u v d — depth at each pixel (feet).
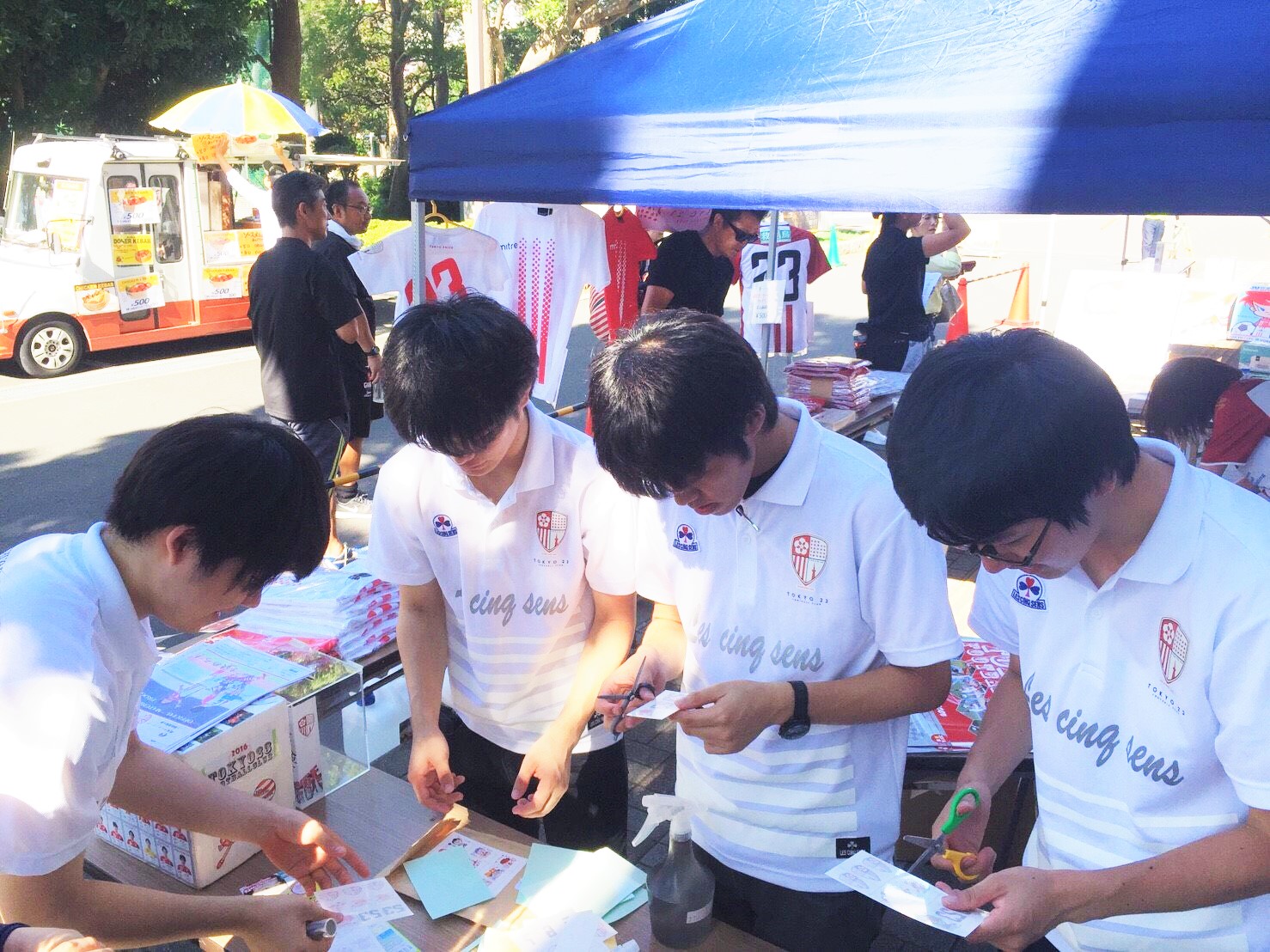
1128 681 3.91
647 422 3.91
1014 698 5.00
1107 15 5.93
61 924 3.91
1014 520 3.22
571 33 40.06
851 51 6.89
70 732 3.68
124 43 41.75
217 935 4.31
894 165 6.43
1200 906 3.68
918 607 4.57
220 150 29.12
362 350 17.07
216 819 4.91
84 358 31.83
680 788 5.55
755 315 15.15
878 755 5.02
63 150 29.66
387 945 4.63
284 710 5.59
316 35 82.23
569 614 5.94
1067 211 5.80
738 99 7.25
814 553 4.67
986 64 6.17
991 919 3.70
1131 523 3.67
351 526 17.46
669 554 5.16
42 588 3.81
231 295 33.14
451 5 76.84
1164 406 11.45
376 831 5.59
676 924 4.60
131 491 3.79
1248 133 5.19
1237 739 3.55
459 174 9.40
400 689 8.76
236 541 3.75
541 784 5.35
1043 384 3.14
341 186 18.37
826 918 5.09
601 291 15.44
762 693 4.58
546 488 5.59
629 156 7.94
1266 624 3.43
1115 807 4.09
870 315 19.88
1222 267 20.16
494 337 4.66
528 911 4.88
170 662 6.07
